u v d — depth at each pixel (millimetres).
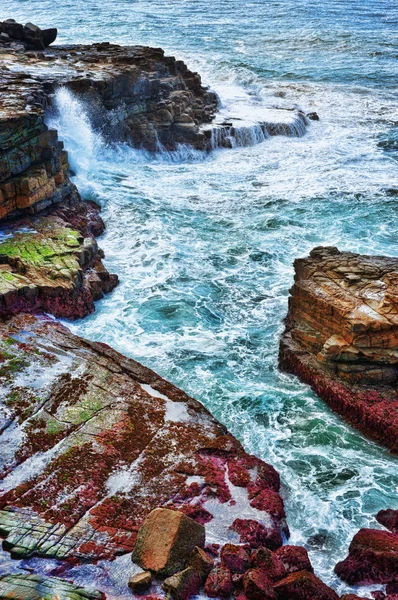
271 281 19797
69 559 10188
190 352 16484
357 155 30359
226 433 13508
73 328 17156
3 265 17812
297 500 12336
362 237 22297
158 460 12359
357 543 10969
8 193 19734
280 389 15312
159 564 9977
